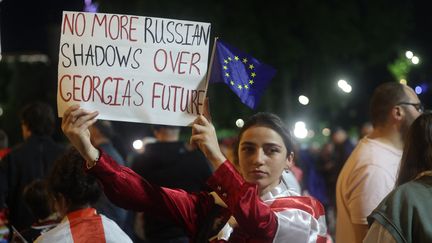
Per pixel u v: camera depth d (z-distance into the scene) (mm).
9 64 25312
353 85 24422
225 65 3393
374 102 4750
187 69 3373
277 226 3137
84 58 3344
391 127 4695
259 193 3328
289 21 21750
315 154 16438
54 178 3715
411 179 3555
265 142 3312
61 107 3328
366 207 4492
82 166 3701
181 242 6191
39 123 6176
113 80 3344
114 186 3285
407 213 3236
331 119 25141
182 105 3363
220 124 22281
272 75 3391
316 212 3320
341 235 4746
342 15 22359
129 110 3346
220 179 3123
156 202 3379
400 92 4695
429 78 8484
